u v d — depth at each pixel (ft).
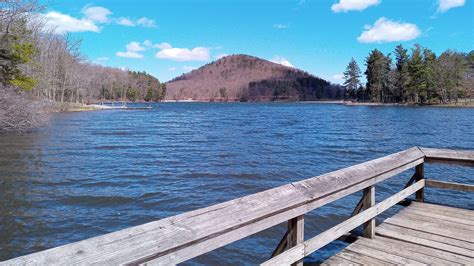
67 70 216.54
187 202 28.17
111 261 4.86
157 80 504.84
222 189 32.37
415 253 11.18
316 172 40.98
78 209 26.48
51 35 192.03
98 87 370.73
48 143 67.72
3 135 79.36
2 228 22.38
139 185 34.09
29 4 73.46
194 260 17.48
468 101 261.65
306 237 20.47
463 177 37.60
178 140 75.41
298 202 8.22
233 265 17.11
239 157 51.88
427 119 143.33
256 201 7.55
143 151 58.54
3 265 4.23
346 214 24.07
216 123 131.44
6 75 74.84
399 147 64.80
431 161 16.51
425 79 261.65
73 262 4.59
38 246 19.88
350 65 366.22
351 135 86.69
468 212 15.42
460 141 73.87
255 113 218.18
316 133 91.86
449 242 12.08
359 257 10.86
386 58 317.42
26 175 38.70
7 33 70.69
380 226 13.65
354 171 11.05
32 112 84.79
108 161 48.52
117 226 22.93
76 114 173.58
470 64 286.25
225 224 6.54
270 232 20.83
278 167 43.70
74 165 45.27
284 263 8.18
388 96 318.65
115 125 116.78
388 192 30.66
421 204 16.69
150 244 5.41
